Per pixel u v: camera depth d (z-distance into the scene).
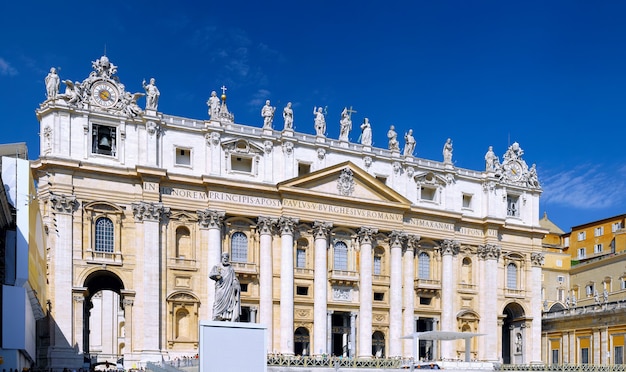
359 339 77.69
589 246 107.75
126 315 67.25
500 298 88.56
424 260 84.75
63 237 64.94
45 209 65.50
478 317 86.62
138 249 68.31
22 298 48.59
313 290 76.31
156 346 67.25
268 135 75.81
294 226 75.69
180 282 70.12
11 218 50.69
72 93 67.38
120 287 72.62
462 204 88.31
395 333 79.69
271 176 75.50
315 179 76.69
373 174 81.81
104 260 66.75
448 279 84.44
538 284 91.81
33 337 56.88
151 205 68.69
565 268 105.69
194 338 69.75
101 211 67.44
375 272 80.88
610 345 83.62
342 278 77.19
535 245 92.25
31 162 65.88
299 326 75.19
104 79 69.31
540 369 71.56
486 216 87.88
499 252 89.00
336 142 80.31
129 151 69.44
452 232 85.75
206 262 71.19
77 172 66.62
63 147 66.38
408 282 81.69
